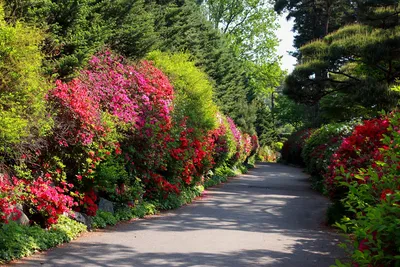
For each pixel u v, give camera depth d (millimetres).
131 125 11750
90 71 11609
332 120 25219
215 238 9375
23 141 7527
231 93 36125
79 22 11312
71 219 9242
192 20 26703
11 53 7281
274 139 66375
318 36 44781
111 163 10578
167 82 14914
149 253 7797
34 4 9742
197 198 17000
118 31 14656
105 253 7648
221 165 27719
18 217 7664
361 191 4742
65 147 9156
